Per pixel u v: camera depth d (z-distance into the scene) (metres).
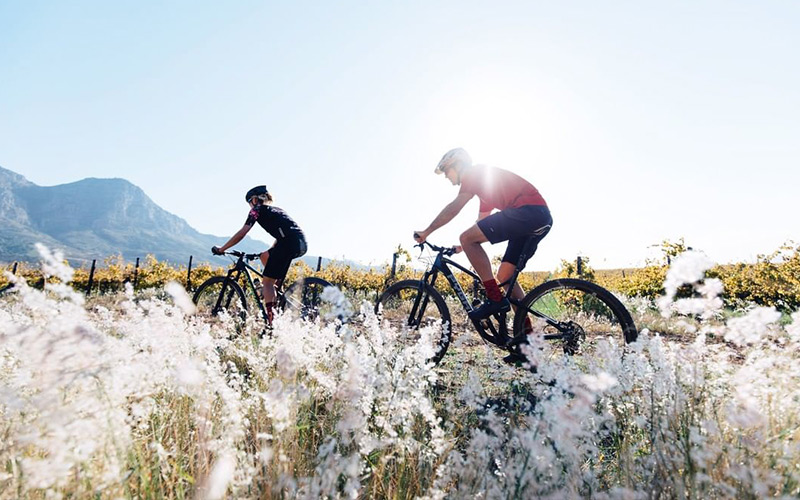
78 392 1.57
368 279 16.58
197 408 1.81
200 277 20.00
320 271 17.22
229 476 1.30
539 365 1.93
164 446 1.89
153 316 2.02
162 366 1.96
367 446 1.66
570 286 3.94
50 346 1.34
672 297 1.77
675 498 1.53
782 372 1.93
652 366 2.21
